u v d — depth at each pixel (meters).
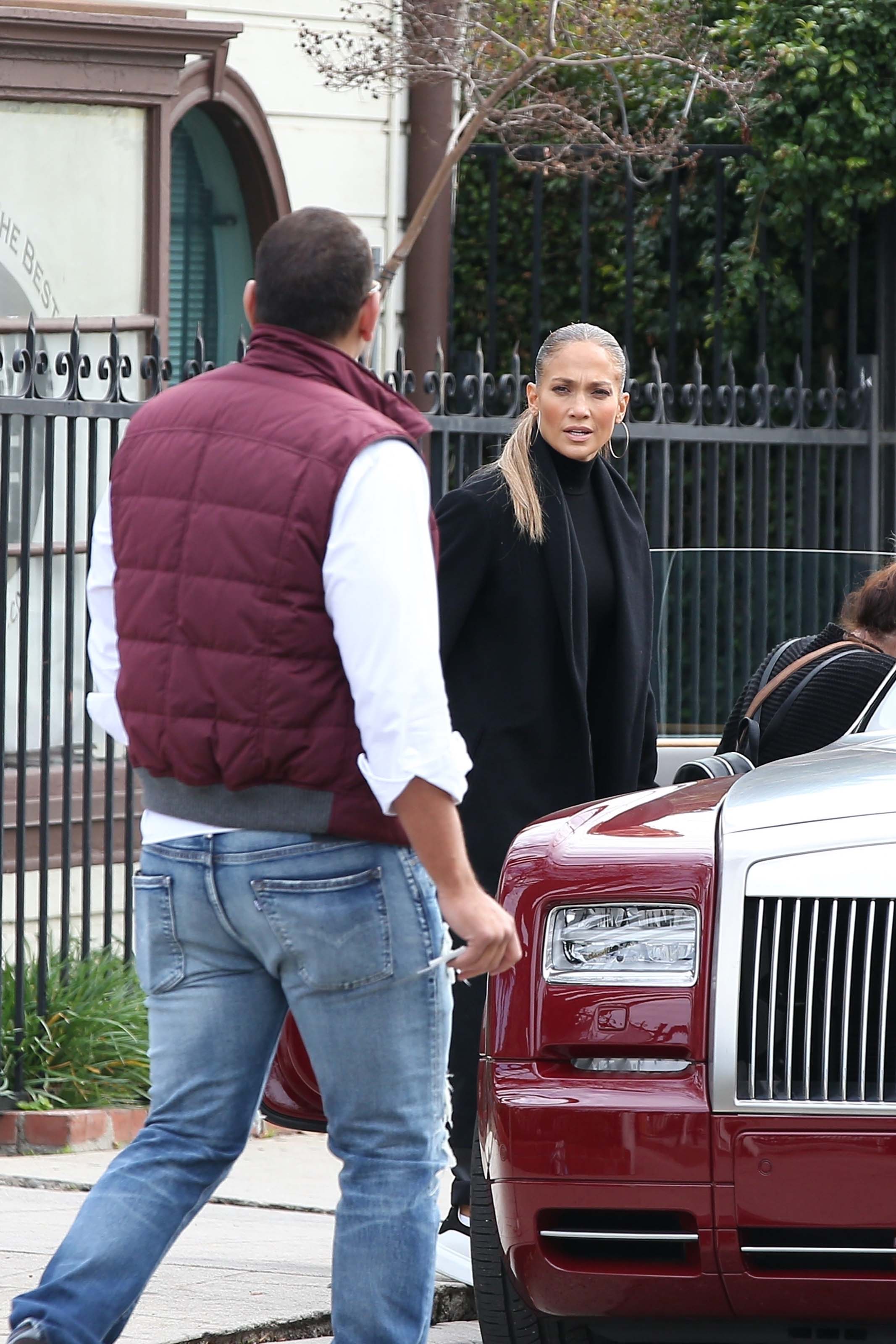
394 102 33.50
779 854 11.35
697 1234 10.97
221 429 10.30
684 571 19.56
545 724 14.84
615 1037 11.27
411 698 9.77
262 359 10.50
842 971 11.12
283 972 10.41
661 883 11.48
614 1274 11.14
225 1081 10.65
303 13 32.06
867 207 35.09
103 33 26.92
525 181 39.69
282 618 9.96
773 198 36.28
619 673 15.11
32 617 26.20
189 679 10.16
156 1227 10.48
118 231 27.88
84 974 21.75
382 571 9.78
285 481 9.99
